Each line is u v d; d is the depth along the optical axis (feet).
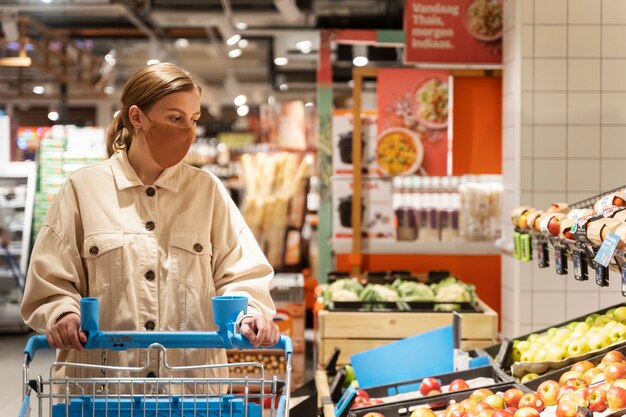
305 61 58.29
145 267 8.58
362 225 25.50
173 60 59.52
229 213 9.18
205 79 71.41
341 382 13.56
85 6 35.83
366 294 19.57
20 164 35.24
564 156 20.57
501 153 25.22
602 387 10.03
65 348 7.47
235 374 21.36
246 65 64.90
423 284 20.33
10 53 47.14
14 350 29.58
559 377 12.06
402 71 24.84
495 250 25.27
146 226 8.66
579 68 20.51
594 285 20.40
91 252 8.50
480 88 25.20
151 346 7.13
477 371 13.42
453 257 25.55
